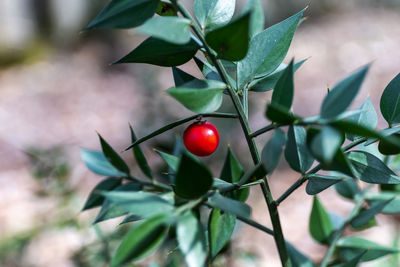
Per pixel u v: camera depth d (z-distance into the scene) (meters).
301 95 1.33
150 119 0.77
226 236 0.23
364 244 0.30
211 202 0.21
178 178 0.21
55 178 0.48
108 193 0.20
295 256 0.29
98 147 1.17
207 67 0.25
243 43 0.21
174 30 0.21
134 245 0.20
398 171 0.32
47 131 1.28
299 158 0.24
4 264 0.53
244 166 0.69
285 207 0.83
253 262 0.44
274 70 0.24
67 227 0.48
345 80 0.20
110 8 0.22
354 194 0.32
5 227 0.74
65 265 0.59
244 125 0.23
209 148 0.25
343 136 0.22
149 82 0.80
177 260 0.33
